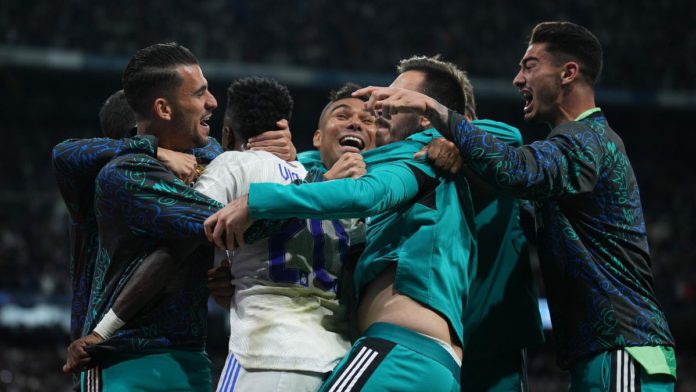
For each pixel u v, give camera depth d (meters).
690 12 28.38
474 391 3.96
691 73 26.72
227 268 3.39
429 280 3.21
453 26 27.61
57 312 19.66
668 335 3.60
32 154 24.77
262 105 3.48
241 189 3.32
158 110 3.49
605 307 3.54
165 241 3.29
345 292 3.42
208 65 24.94
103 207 3.34
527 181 3.36
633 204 3.72
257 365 3.11
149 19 25.66
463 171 3.72
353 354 3.14
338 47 26.47
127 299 3.23
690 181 27.06
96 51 24.56
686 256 22.91
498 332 3.92
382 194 3.10
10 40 23.89
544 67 3.91
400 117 3.71
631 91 25.94
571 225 3.65
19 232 21.61
